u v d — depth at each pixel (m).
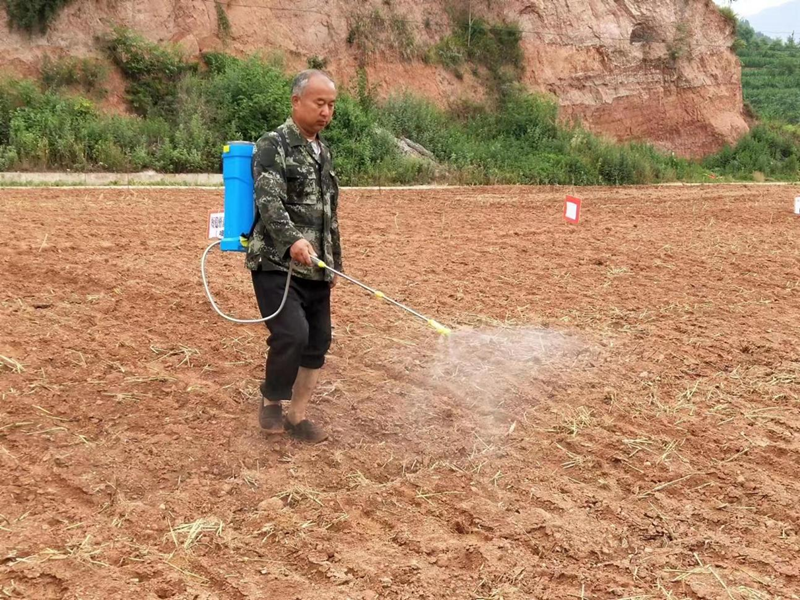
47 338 5.21
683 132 33.50
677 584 3.02
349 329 5.91
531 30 30.00
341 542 3.23
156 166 18.45
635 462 4.02
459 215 13.14
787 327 6.41
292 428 4.16
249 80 20.83
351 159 20.02
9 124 18.16
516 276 7.95
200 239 9.26
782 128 36.78
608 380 5.11
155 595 2.83
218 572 2.98
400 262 8.45
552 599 2.89
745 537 3.37
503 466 3.94
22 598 2.78
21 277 6.77
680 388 5.04
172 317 5.97
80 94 20.25
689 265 8.77
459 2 29.08
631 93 32.41
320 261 3.73
